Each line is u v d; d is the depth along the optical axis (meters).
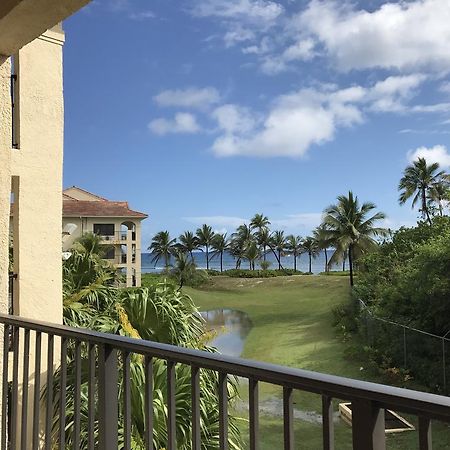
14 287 5.46
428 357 18.78
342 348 24.03
